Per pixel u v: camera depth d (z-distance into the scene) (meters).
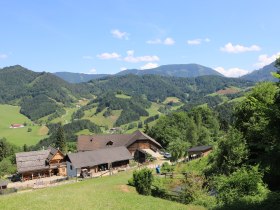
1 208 25.95
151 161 93.06
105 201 30.64
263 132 20.30
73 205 27.81
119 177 59.81
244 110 46.25
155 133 126.50
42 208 26.20
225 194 30.69
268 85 45.53
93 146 108.44
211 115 149.50
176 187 41.69
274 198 28.05
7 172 105.38
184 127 129.75
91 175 74.81
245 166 34.56
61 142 149.75
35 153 94.81
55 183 65.88
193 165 60.12
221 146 39.03
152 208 29.62
